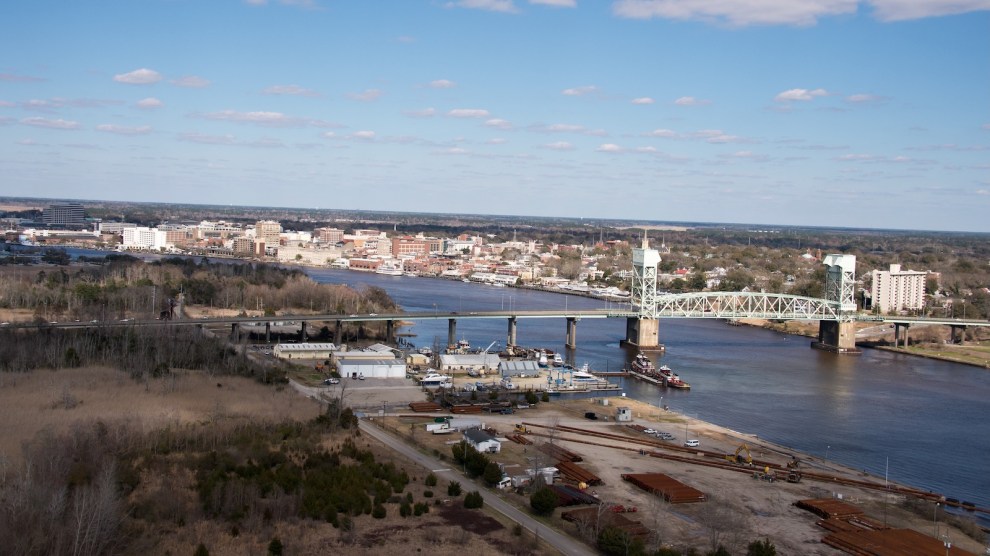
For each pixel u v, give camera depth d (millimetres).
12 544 125125
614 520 153500
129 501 150750
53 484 147750
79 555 127438
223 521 145750
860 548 146875
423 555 135250
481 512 156500
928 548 147875
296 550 135125
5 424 191000
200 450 181250
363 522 149000
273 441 188250
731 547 145125
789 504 172875
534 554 137000
